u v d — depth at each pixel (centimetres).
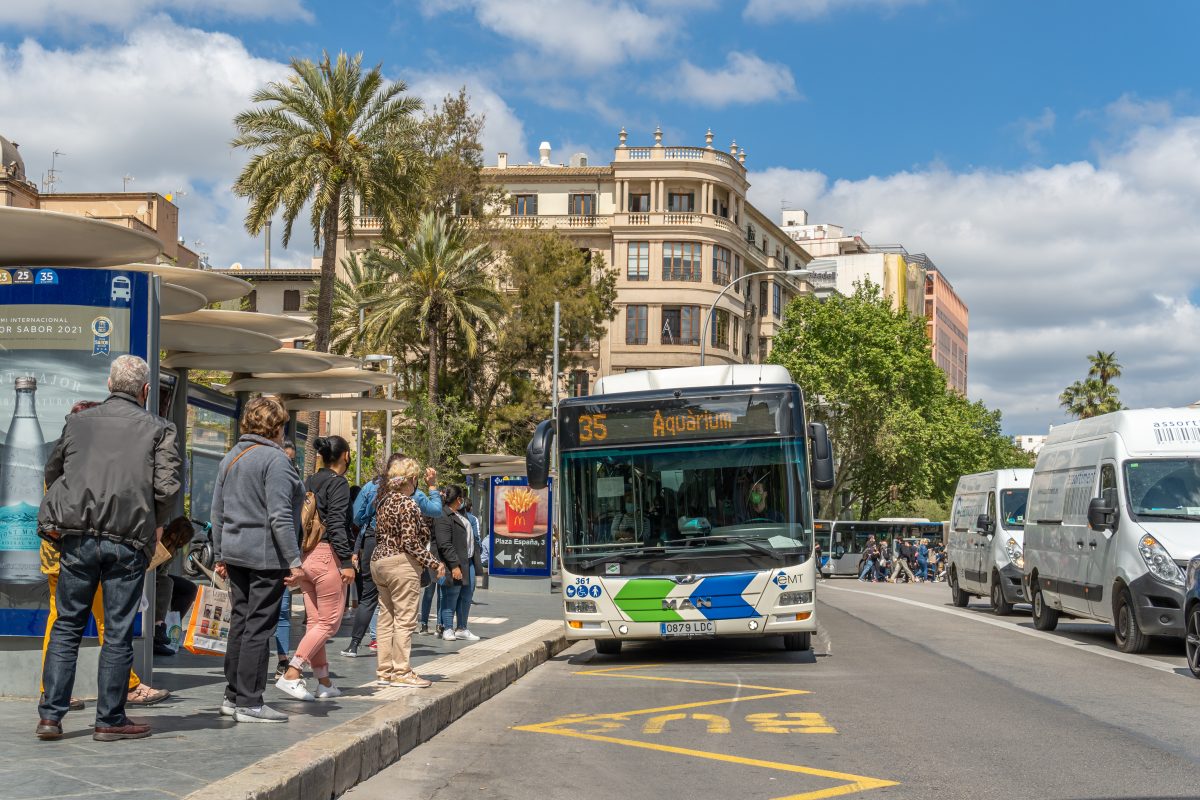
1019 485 2573
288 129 3838
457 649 1428
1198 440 1627
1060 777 739
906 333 7712
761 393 1507
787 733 920
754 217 8638
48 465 710
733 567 1462
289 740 722
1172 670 1349
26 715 796
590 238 7738
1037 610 2022
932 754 822
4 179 5072
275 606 798
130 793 562
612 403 1516
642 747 866
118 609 701
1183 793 689
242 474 789
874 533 7269
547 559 2869
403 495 1041
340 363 1494
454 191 6134
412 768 784
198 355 1407
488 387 6238
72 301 889
